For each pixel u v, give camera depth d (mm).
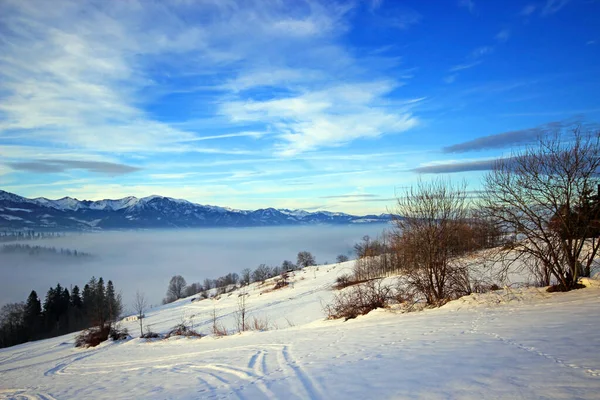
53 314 81438
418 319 14820
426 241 18469
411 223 19000
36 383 16859
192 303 96312
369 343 11555
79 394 11898
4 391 15422
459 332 10703
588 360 6359
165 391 10000
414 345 9906
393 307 19891
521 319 10953
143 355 22703
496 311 13250
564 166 13930
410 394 6000
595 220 13773
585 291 13664
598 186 13938
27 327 74500
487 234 16703
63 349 40125
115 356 25203
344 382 7398
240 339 21938
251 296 77250
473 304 15453
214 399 8109
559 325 9336
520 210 14867
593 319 9469
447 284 18938
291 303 50969
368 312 20516
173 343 28750
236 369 11469
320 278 79625
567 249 14539
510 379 5969
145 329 47781
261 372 10336
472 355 7797
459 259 18766
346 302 25797
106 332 39062
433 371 7074
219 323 43719
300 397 7004
